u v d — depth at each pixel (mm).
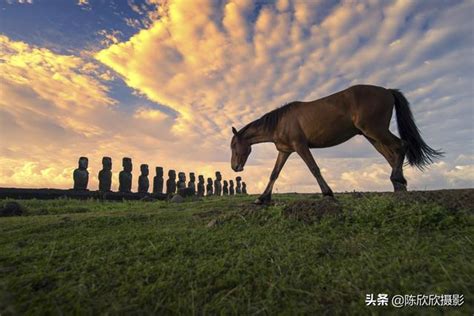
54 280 2217
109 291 2047
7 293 1948
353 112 4484
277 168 5137
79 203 8750
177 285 2084
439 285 1822
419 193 3945
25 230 3852
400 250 2461
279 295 1927
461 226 2941
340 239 2971
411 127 4672
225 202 7262
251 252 2672
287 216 3820
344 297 1852
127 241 3195
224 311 1770
